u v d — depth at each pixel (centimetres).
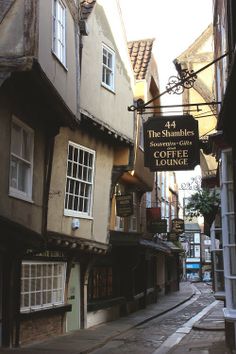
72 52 1316
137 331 1652
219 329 1603
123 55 1841
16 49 962
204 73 1916
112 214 1972
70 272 1525
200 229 7850
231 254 1092
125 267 2167
